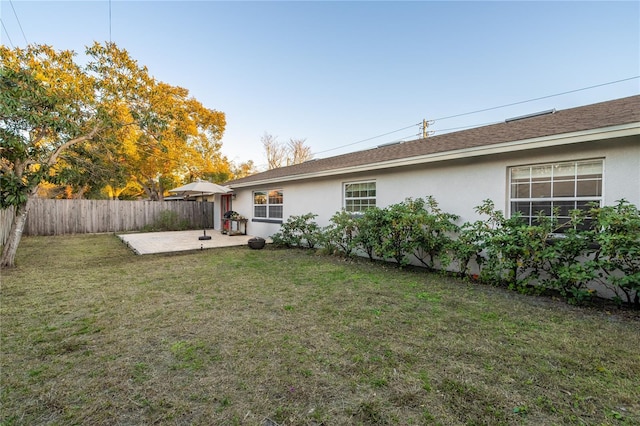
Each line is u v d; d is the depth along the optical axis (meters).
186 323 3.33
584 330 3.12
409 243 5.92
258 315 3.58
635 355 2.60
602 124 3.96
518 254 4.49
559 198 4.72
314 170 9.01
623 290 3.83
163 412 1.90
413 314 3.61
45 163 6.39
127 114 10.02
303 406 1.96
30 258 7.35
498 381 2.22
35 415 1.87
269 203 11.73
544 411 1.90
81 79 8.99
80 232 13.65
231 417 1.86
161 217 15.56
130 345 2.81
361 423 1.80
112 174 9.01
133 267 6.35
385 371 2.36
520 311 3.69
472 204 5.68
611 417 1.85
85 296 4.30
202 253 8.31
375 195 7.65
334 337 2.98
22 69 5.63
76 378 2.27
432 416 1.85
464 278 5.27
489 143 5.04
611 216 3.57
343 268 6.27
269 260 7.20
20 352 2.66
